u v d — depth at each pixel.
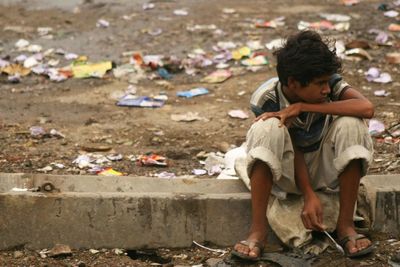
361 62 10.44
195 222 5.80
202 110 9.09
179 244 5.81
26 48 11.49
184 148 7.91
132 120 8.78
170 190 6.29
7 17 13.09
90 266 5.52
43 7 13.80
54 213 5.73
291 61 5.25
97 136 8.26
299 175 5.59
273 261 5.39
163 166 7.36
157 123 8.67
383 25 12.18
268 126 5.35
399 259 5.41
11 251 5.72
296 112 5.38
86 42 11.77
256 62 10.62
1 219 5.70
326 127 5.59
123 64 10.76
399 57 10.48
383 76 9.85
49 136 8.23
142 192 5.99
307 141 5.62
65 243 5.75
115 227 5.77
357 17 12.66
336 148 5.45
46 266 5.50
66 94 9.73
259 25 12.24
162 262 5.72
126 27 12.46
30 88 9.97
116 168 7.30
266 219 5.56
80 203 5.75
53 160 7.49
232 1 14.06
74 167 7.31
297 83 5.32
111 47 11.52
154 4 13.88
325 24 12.17
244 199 5.83
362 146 5.39
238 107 9.16
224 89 9.80
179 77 10.30
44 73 10.40
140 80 10.21
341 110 5.41
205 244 5.83
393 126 8.11
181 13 13.20
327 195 5.73
